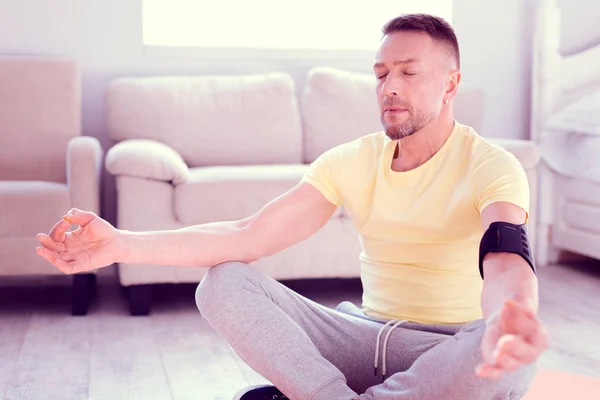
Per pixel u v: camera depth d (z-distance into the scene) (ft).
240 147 12.24
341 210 10.56
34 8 12.53
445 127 4.93
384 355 4.79
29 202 9.93
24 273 9.98
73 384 7.40
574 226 12.78
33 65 11.82
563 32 12.91
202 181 10.24
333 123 12.64
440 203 4.81
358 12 14.06
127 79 12.28
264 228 5.12
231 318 4.59
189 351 8.52
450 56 4.86
